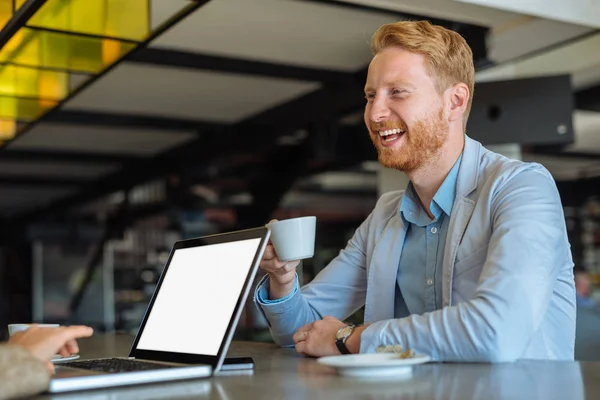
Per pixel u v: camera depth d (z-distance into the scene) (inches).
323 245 484.4
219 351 49.5
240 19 132.2
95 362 56.0
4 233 480.7
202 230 400.8
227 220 410.0
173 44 146.2
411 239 67.4
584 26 130.3
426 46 62.7
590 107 206.4
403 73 62.7
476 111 143.5
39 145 258.5
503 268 53.3
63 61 116.3
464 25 136.9
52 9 92.7
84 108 201.9
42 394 42.9
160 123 214.1
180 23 133.8
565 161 322.7
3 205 450.3
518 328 51.7
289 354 64.3
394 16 130.9
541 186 58.6
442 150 63.7
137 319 417.1
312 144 186.4
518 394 38.9
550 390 39.9
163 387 45.3
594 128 257.4
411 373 47.9
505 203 58.1
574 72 176.7
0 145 187.0
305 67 163.0
